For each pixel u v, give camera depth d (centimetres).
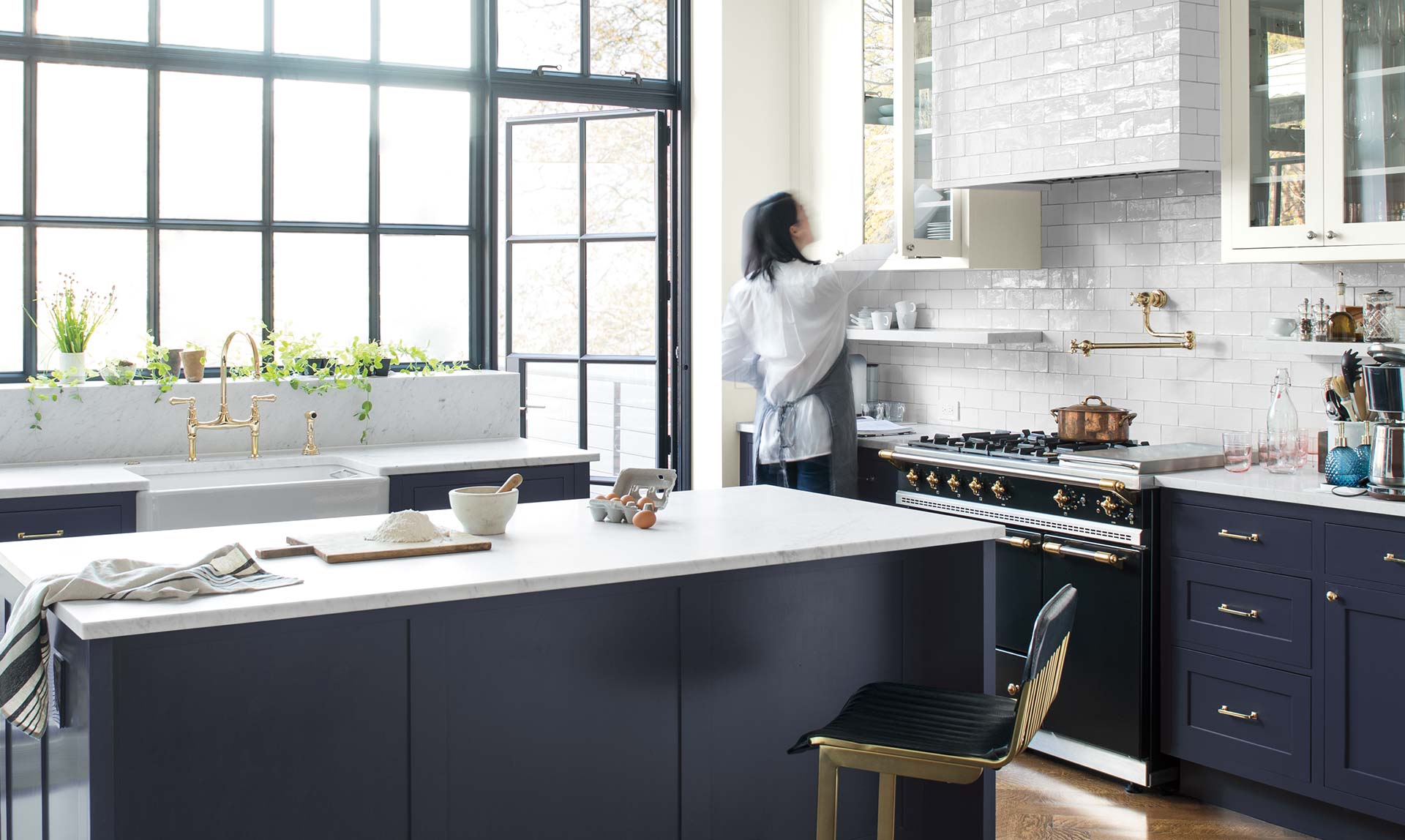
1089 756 420
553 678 263
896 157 499
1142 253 475
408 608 245
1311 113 381
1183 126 406
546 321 565
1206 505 384
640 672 274
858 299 609
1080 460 416
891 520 311
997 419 538
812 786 300
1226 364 448
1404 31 358
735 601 286
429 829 250
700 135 590
